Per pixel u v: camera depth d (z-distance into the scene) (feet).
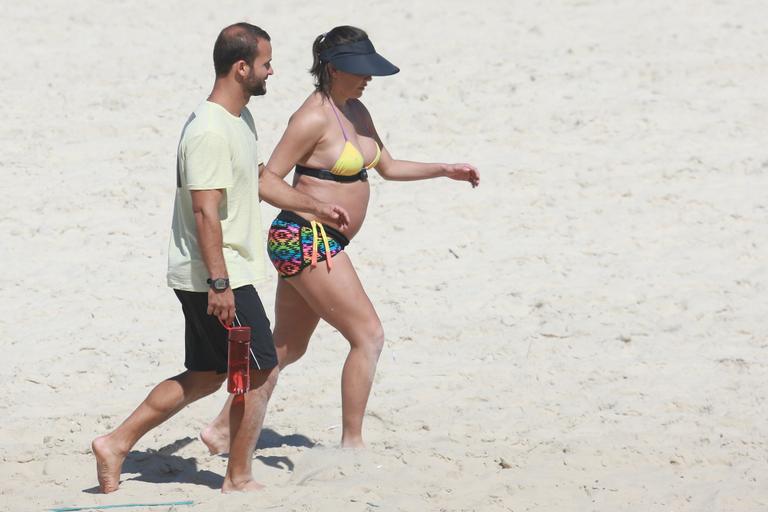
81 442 74.90
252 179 62.69
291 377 86.43
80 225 117.80
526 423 76.48
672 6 175.32
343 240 70.18
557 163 128.88
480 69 153.38
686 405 78.79
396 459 69.41
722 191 121.29
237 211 62.03
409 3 180.55
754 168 125.70
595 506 62.03
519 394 81.97
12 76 155.53
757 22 166.71
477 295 102.01
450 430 75.31
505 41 163.22
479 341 92.73
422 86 148.56
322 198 69.72
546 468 68.08
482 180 125.39
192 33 171.32
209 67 157.79
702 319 94.94
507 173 126.62
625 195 121.19
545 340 92.22
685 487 64.69
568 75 150.20
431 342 93.09
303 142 68.80
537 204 120.37
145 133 138.31
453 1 181.16
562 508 61.82
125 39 169.37
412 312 98.99
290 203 65.77
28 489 66.64
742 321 94.02
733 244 110.22
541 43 161.89
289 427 77.51
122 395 83.92
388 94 146.72
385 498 63.21
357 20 173.47
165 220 119.65
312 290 69.21
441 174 76.13
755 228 113.29
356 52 68.59
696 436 73.10
